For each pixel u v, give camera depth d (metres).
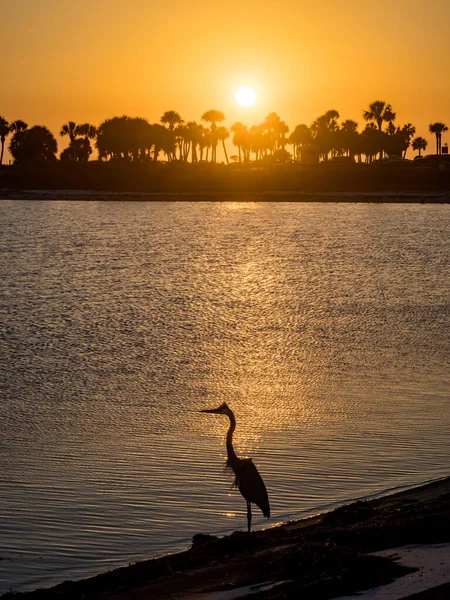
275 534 12.83
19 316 37.50
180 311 38.78
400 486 15.49
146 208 149.12
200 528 13.90
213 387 24.11
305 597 9.54
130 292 46.12
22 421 20.61
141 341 31.23
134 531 13.77
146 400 22.67
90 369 26.53
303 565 10.64
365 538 11.60
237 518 14.26
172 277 53.84
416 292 45.03
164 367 26.83
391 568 10.22
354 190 183.62
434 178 182.75
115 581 11.38
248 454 17.67
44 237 87.75
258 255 69.62
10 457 17.70
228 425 20.05
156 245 79.69
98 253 71.44
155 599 10.23
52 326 34.72
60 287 48.47
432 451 17.64
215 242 83.25
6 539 13.48
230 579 10.70
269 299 42.84
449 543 11.13
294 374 25.69
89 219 118.56
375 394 22.95
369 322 35.12
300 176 196.50
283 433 19.27
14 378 25.31
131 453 17.89
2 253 70.88
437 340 30.86
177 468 16.91
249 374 25.70
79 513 14.54
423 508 13.13
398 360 27.47
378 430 19.30
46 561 12.70
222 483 15.98
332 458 17.25
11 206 150.75
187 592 10.34
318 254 70.00
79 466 17.08
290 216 124.56
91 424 20.28
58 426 20.17
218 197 178.50
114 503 14.93
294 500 14.99
